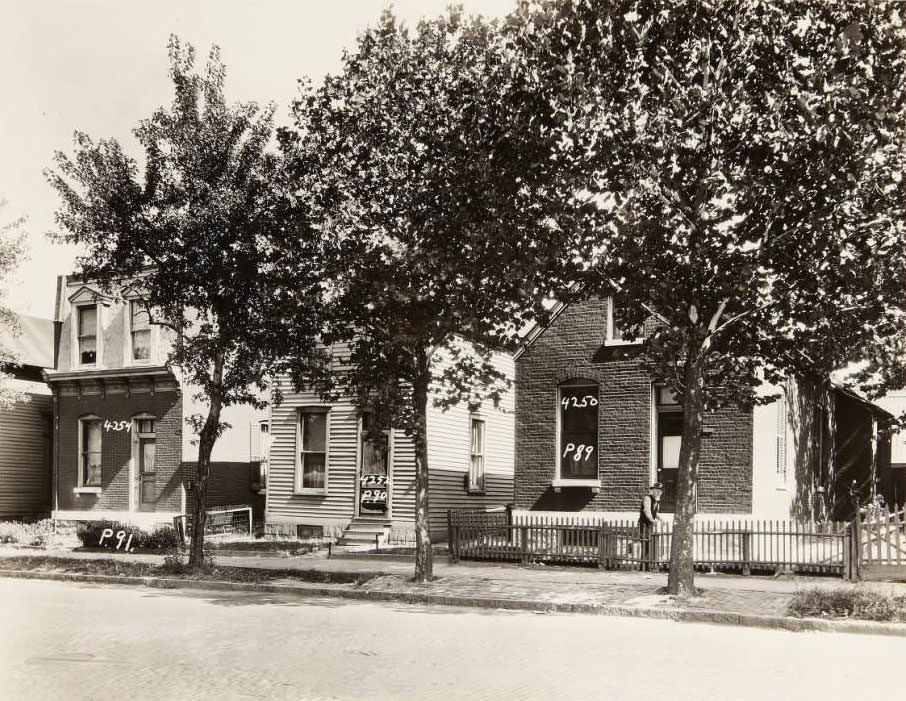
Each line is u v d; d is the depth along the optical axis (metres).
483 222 15.91
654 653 10.38
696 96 13.75
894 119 13.41
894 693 8.28
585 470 23.55
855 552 16.61
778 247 14.57
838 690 8.40
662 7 14.43
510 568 19.62
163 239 19.02
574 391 23.86
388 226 17.06
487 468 28.73
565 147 15.11
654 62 14.62
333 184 17.42
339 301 17.80
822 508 26.16
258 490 31.47
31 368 33.94
